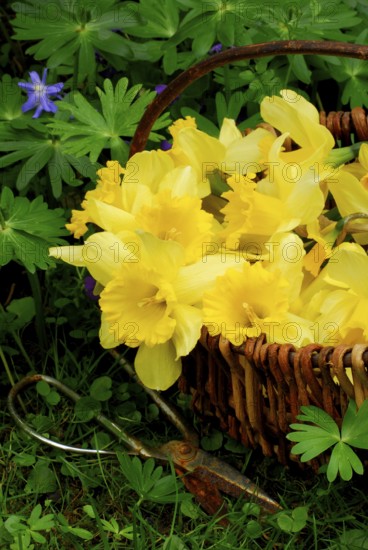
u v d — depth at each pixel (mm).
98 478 886
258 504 848
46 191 1042
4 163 948
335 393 789
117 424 918
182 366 856
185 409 924
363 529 843
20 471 893
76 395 920
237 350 798
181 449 871
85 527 862
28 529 832
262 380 807
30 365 958
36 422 915
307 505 844
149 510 869
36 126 958
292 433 781
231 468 862
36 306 956
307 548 845
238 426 862
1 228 899
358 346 758
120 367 952
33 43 1182
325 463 835
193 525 855
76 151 929
